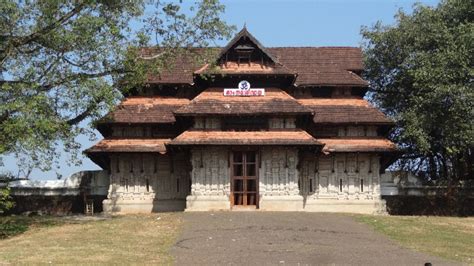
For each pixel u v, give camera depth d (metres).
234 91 37.66
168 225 28.42
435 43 44.03
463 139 40.44
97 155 39.50
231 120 37.09
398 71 48.22
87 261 20.16
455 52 40.31
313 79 41.12
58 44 29.78
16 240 25.41
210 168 36.75
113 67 32.25
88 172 41.53
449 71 40.34
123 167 39.50
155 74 35.09
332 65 42.75
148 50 36.56
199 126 36.91
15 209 40.91
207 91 37.81
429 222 31.27
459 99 39.41
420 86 42.00
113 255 21.25
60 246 23.25
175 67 42.03
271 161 36.91
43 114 28.33
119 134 39.78
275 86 38.16
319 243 24.05
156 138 39.75
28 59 30.11
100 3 31.30
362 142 39.12
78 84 29.91
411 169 50.62
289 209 36.34
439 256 22.27
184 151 37.84
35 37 29.77
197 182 36.62
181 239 24.64
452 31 43.03
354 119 39.16
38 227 29.41
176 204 39.22
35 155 28.41
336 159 39.25
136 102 40.72
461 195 41.72
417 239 26.06
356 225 29.31
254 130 36.94
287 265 19.59
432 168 49.41
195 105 36.78
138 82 33.56
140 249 22.50
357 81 41.00
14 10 28.56
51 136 28.66
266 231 26.59
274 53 44.00
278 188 36.69
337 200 38.81
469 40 39.97
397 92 49.62
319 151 37.84
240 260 20.34
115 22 31.72
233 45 37.75
